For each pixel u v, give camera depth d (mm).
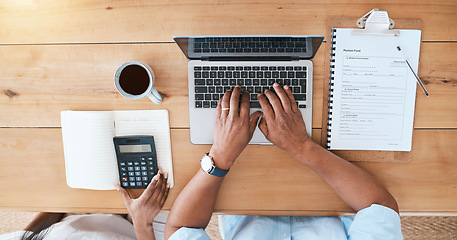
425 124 790
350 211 819
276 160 816
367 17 765
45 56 799
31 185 852
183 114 808
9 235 896
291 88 773
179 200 771
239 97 776
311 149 751
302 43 750
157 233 1055
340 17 764
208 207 765
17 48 797
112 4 776
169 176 831
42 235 863
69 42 792
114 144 809
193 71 771
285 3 764
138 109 810
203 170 750
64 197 854
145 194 812
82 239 867
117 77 710
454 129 789
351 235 717
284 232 836
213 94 781
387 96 783
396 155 802
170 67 792
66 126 812
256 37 752
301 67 764
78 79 805
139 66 771
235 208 837
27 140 834
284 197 828
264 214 834
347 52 772
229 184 830
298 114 748
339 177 750
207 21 776
